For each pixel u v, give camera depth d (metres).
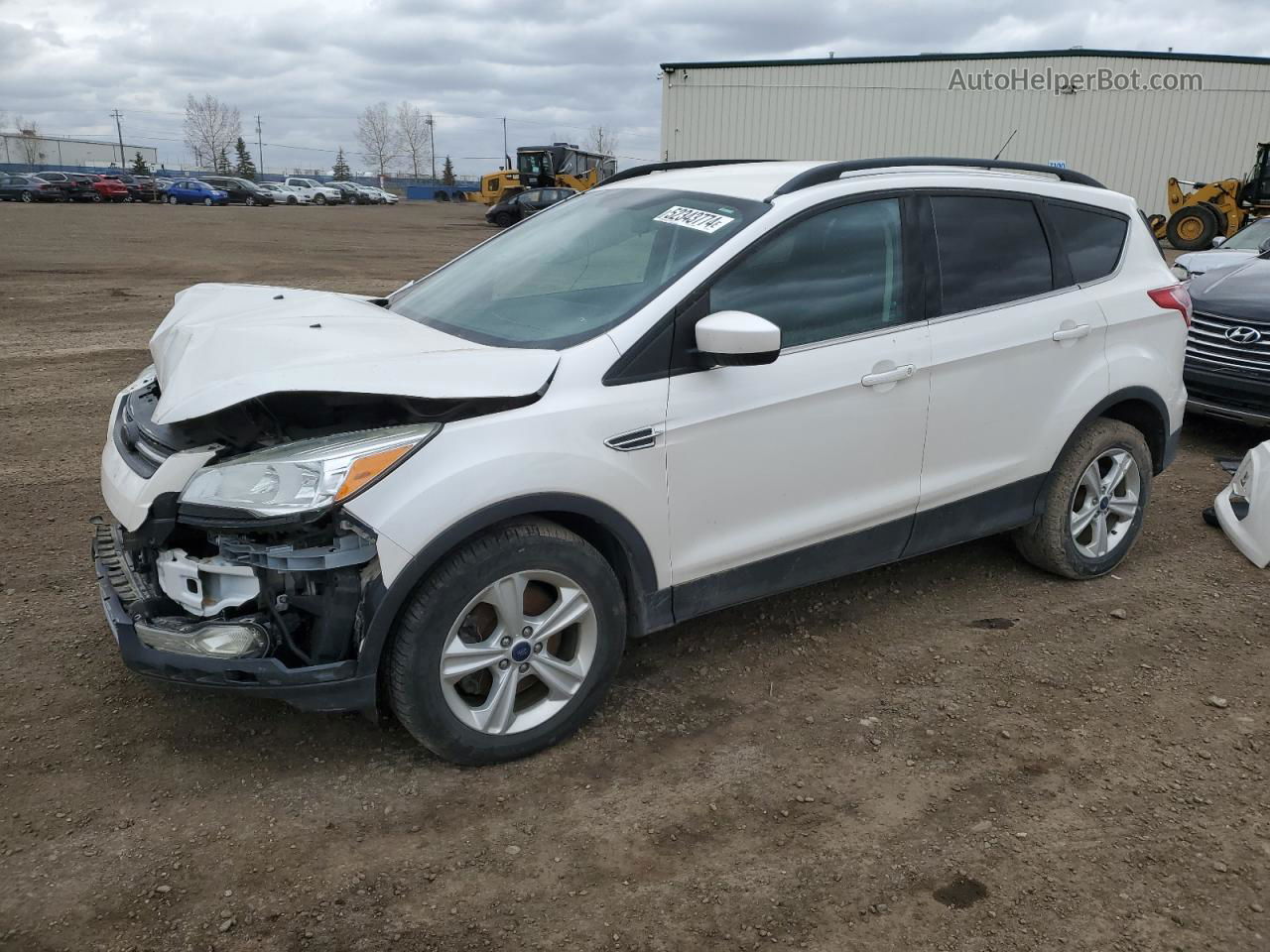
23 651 3.74
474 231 33.53
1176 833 2.84
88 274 16.56
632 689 3.58
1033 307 4.02
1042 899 2.58
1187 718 3.45
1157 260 4.59
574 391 2.99
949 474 3.89
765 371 3.32
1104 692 3.62
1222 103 28.50
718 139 32.06
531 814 2.89
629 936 2.44
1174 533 5.23
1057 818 2.91
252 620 2.77
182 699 3.44
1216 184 23.59
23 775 3.00
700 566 3.33
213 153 110.94
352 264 19.88
